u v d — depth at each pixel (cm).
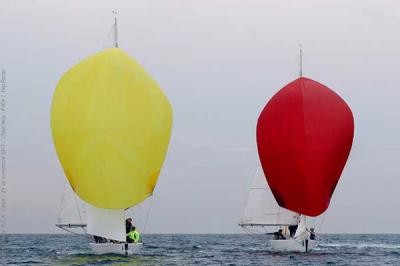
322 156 13188
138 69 11481
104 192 11212
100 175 11169
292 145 13262
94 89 11181
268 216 15125
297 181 13325
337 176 13438
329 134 13188
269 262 12375
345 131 13262
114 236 11569
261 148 13712
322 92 13275
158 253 15062
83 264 10869
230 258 13362
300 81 13362
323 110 13212
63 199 13662
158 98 11525
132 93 11288
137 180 11319
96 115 11131
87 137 11119
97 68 11275
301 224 14062
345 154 13412
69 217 13625
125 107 11200
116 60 11325
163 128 11538
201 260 12675
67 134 11212
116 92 11200
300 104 13200
